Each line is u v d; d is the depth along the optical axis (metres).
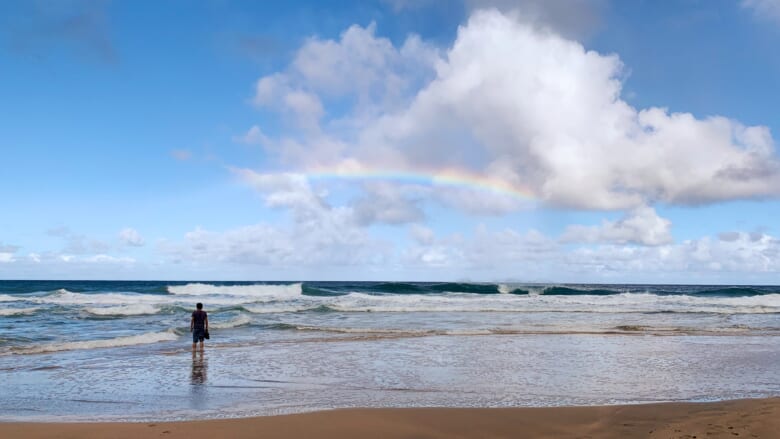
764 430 6.77
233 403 8.89
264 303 33.16
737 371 12.20
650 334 19.91
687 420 7.41
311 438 6.66
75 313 25.36
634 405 8.45
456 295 47.53
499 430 7.10
